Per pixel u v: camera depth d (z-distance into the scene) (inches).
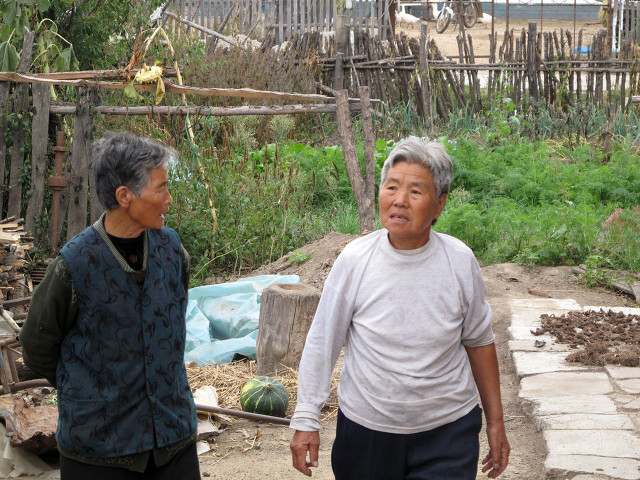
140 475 102.3
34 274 292.2
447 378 103.3
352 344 106.1
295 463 106.3
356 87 576.1
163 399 100.5
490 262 335.6
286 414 199.5
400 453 103.7
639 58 559.8
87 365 98.1
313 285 293.7
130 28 450.0
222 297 275.0
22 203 315.9
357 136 518.3
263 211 344.2
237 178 350.6
